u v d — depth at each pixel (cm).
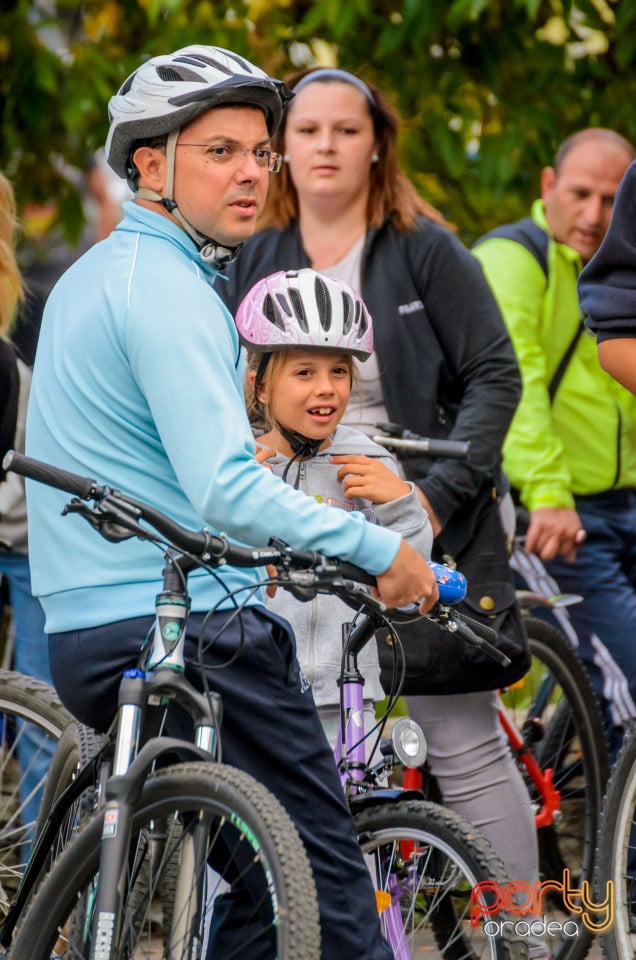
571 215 1528
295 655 887
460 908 990
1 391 1318
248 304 1052
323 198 1298
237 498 791
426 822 969
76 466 844
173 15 1958
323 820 859
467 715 1291
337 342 1030
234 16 1986
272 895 732
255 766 850
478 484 1245
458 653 1207
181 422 798
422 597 838
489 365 1276
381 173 1312
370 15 1945
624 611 1553
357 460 994
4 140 2005
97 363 836
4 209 1326
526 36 2002
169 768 791
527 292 1542
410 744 970
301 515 798
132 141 876
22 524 1365
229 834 796
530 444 1512
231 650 842
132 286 831
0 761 1305
